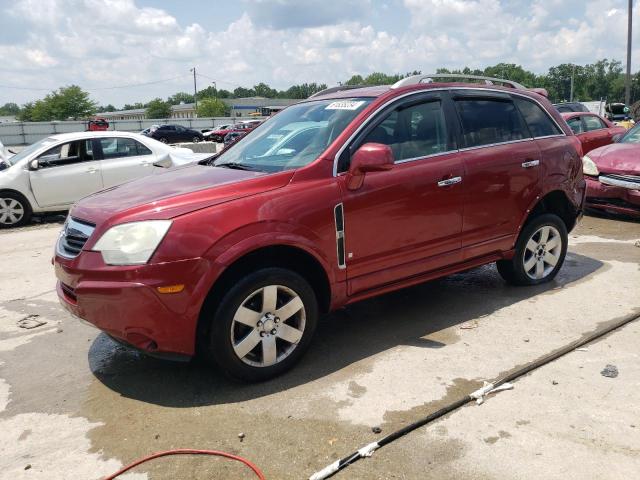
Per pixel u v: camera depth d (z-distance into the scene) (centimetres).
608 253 641
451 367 370
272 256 360
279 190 353
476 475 264
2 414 335
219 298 332
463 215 438
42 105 9219
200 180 374
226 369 341
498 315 458
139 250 316
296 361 370
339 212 368
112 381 370
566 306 473
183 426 313
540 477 262
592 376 352
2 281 612
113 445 298
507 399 328
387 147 364
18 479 274
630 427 299
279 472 272
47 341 443
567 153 511
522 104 500
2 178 931
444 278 562
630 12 2992
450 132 439
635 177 762
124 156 1017
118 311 319
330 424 309
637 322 436
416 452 282
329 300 381
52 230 919
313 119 429
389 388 345
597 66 14150
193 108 12188
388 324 448
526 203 482
